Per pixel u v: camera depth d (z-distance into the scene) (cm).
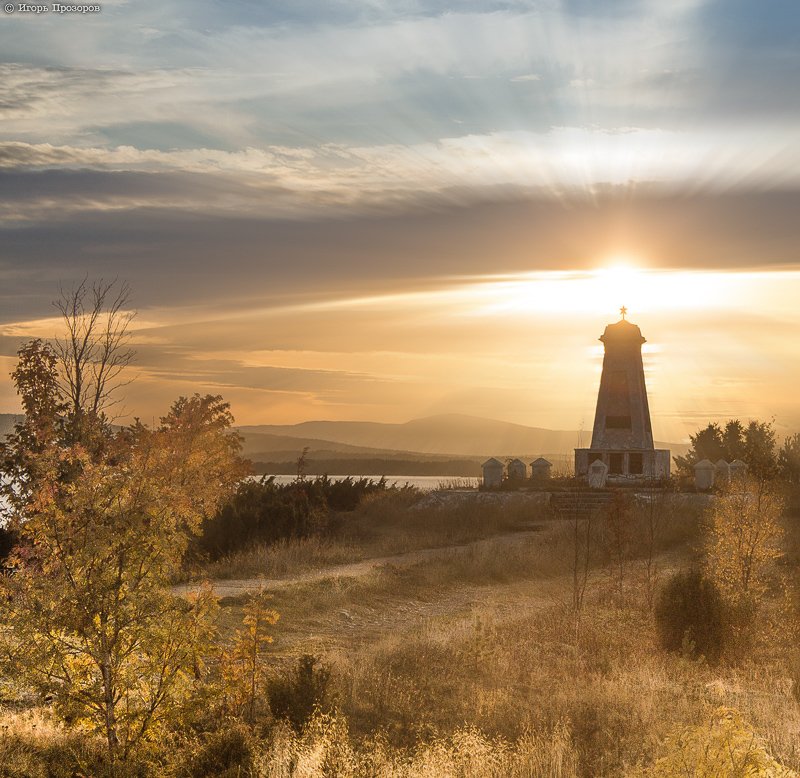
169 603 1170
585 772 1186
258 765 1123
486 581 2905
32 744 1155
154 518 1180
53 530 1145
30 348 2098
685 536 3638
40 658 1105
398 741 1273
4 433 1978
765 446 6172
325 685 1356
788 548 3209
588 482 4841
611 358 5472
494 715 1399
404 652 1758
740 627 2003
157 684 1175
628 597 2519
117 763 1095
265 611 1413
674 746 1034
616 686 1555
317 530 3638
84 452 1235
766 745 1198
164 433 2589
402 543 3569
